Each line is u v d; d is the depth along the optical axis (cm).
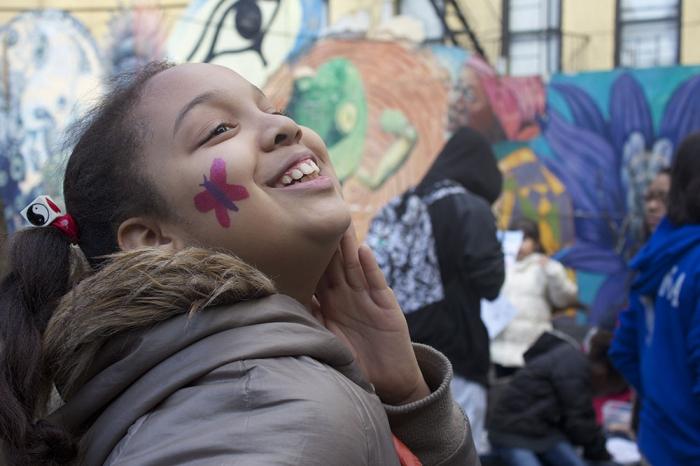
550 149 870
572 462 418
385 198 898
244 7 944
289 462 84
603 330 510
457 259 357
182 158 107
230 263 100
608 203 853
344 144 912
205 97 109
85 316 99
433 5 903
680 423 269
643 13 877
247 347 94
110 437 94
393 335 126
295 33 930
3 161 1002
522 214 871
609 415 508
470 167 387
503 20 908
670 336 273
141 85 114
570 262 857
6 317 106
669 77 841
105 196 111
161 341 97
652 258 281
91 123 116
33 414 104
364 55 910
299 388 90
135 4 974
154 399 93
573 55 895
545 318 530
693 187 272
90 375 104
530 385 422
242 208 106
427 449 121
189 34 963
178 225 107
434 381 131
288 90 927
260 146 109
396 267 362
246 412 88
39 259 111
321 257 110
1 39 1007
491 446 427
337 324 129
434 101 893
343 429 89
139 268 99
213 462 84
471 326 359
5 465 99
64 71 996
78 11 994
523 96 876
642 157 847
